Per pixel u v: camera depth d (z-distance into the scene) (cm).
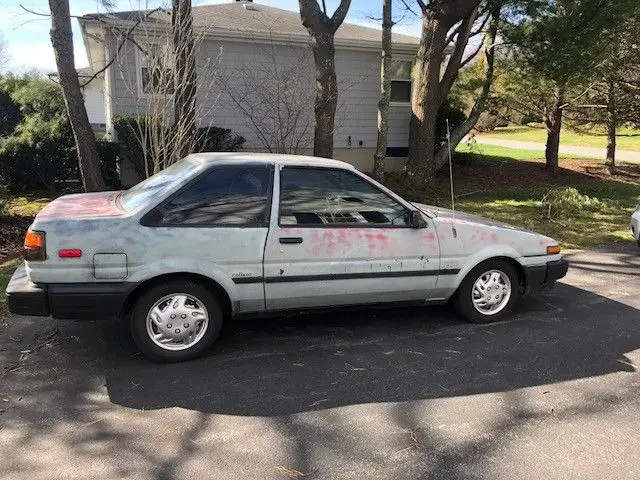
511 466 301
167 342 424
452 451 314
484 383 400
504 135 3362
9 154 1124
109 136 1351
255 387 389
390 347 462
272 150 1414
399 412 357
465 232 497
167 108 861
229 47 1371
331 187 458
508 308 527
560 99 1603
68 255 394
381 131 1196
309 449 314
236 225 428
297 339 477
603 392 388
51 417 346
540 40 1308
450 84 1400
